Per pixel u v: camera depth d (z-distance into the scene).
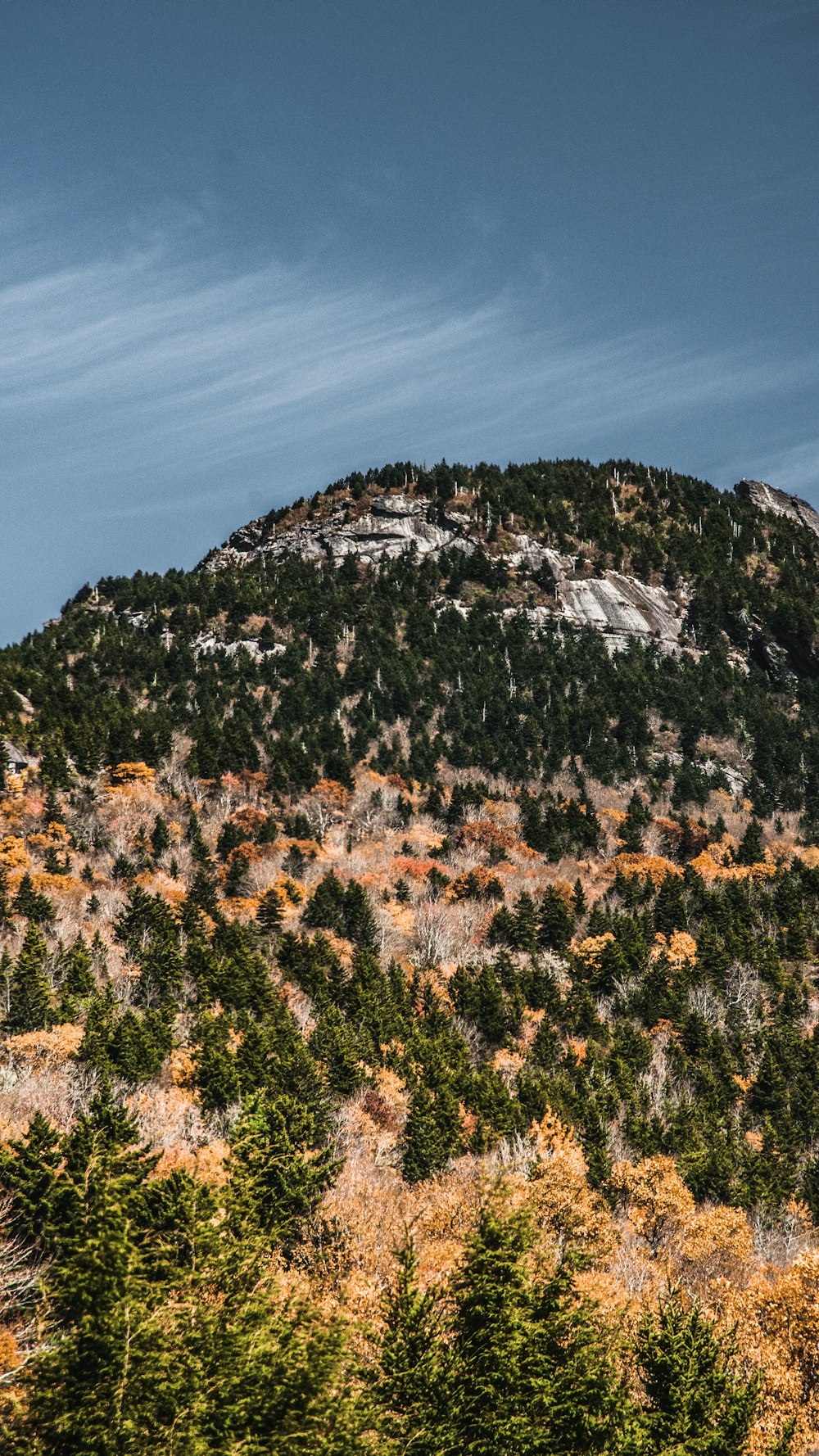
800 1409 31.97
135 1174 27.12
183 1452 19.75
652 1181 49.72
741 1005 87.31
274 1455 20.75
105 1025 58.62
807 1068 73.75
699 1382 27.53
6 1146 33.97
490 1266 25.47
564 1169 43.03
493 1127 56.94
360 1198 41.47
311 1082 53.03
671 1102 68.81
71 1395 19.47
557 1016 81.12
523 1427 23.70
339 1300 29.73
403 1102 59.97
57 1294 20.95
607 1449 24.89
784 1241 53.22
